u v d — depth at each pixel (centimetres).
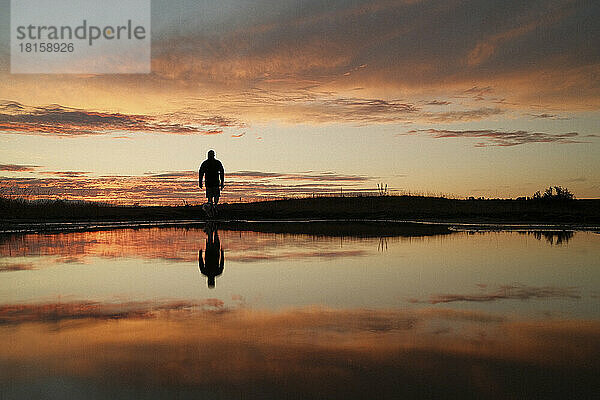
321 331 352
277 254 795
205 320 381
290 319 385
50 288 510
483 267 661
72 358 294
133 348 312
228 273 607
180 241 1010
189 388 250
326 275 595
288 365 283
